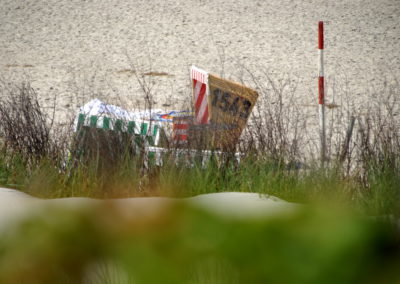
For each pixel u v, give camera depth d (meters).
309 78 48.59
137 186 16.30
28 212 5.77
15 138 19.73
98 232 4.79
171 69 51.66
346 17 70.50
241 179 17.02
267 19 69.94
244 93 22.44
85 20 69.44
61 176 17.55
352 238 4.11
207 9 73.88
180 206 4.59
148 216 4.53
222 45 60.38
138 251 4.34
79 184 16.42
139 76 48.84
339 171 16.97
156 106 38.06
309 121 32.94
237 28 66.56
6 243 5.09
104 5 75.44
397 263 4.05
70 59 55.16
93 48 59.31
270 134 19.36
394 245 4.13
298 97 39.72
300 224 4.25
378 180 16.33
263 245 4.23
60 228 5.00
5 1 76.06
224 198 12.23
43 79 47.44
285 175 17.05
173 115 22.11
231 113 21.34
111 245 4.68
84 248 4.88
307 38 62.72
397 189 13.80
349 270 4.04
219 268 4.19
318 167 16.91
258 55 56.84
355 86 45.56
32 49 58.59
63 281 4.80
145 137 19.16
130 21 69.06
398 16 70.62
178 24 68.00
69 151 19.25
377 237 4.12
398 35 63.75
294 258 4.12
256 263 4.17
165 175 16.45
